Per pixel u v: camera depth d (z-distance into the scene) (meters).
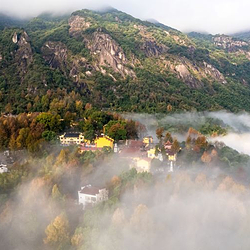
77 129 182.50
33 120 175.00
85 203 115.69
